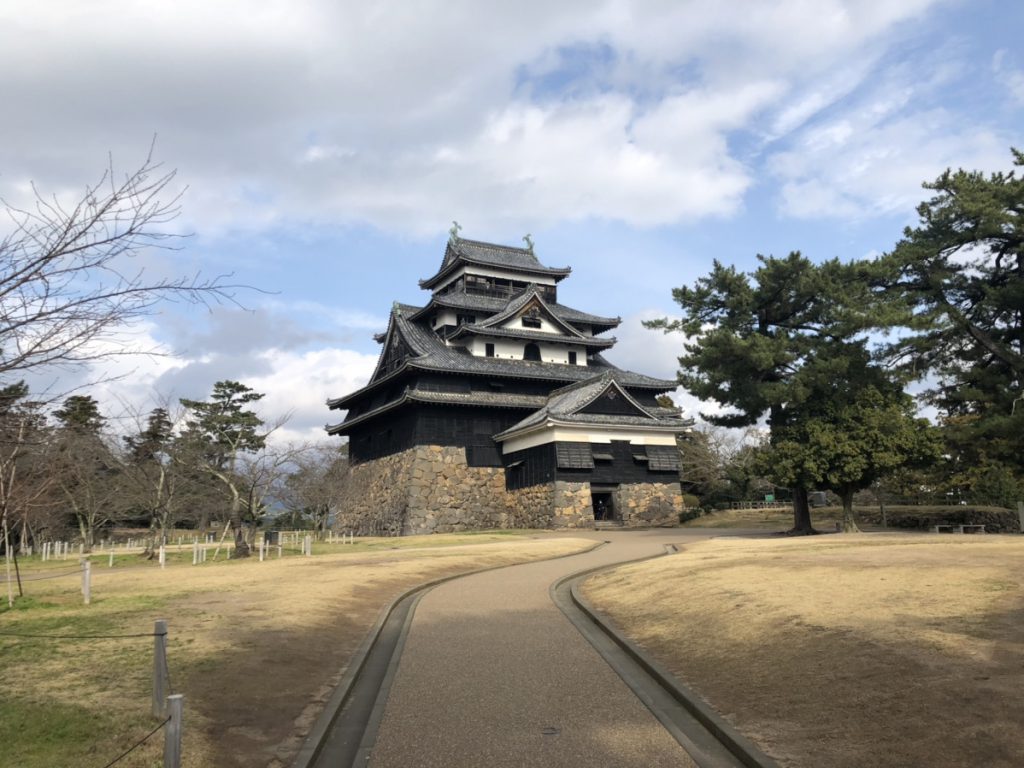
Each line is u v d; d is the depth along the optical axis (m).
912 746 6.32
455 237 69.44
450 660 11.62
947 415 46.25
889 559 17.08
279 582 20.38
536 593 19.38
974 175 39.38
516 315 59.88
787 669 9.20
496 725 8.34
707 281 38.25
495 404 53.19
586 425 48.12
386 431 57.19
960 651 8.55
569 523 46.44
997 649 8.45
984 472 41.75
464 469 52.31
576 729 8.15
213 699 9.07
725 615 12.72
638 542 35.31
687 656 10.92
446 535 45.28
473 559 27.92
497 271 66.81
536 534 42.91
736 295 36.41
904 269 39.56
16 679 9.96
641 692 9.56
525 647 12.52
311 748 7.53
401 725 8.41
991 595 11.51
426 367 51.31
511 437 52.03
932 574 13.98
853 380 33.59
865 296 33.91
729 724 7.71
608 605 16.58
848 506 33.34
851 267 35.34
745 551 23.77
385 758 7.39
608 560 27.16
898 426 31.44
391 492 53.84
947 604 11.14
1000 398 35.16
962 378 38.16
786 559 19.09
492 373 53.88
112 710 8.54
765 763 6.54
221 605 16.03
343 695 9.52
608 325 66.75
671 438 51.72
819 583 14.34
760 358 33.81
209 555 36.94
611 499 50.41
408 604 18.14
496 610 16.62
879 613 11.02
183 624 13.66
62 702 8.87
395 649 12.58
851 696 7.80
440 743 7.79
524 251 71.31
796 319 36.41
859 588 13.31
